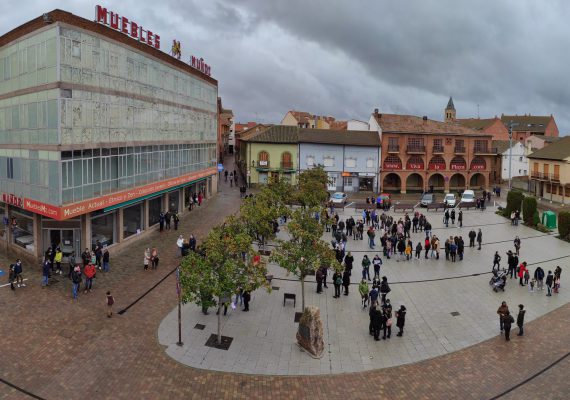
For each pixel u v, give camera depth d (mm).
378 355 16031
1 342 15555
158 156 33156
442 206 44625
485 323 18656
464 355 16078
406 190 62062
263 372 14766
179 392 13430
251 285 15797
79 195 23375
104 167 25656
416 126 62594
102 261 23766
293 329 17781
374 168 60750
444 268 25859
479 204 46031
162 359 15172
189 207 41500
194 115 41438
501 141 76438
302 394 13672
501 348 16578
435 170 61906
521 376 14695
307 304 20266
